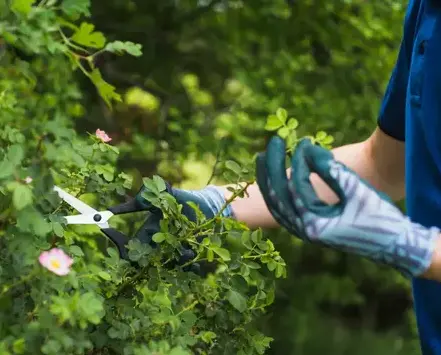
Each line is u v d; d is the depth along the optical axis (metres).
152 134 6.48
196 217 2.57
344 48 7.04
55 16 3.36
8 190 2.19
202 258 2.53
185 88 6.99
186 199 2.68
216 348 2.59
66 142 2.60
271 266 2.55
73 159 2.45
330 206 2.00
